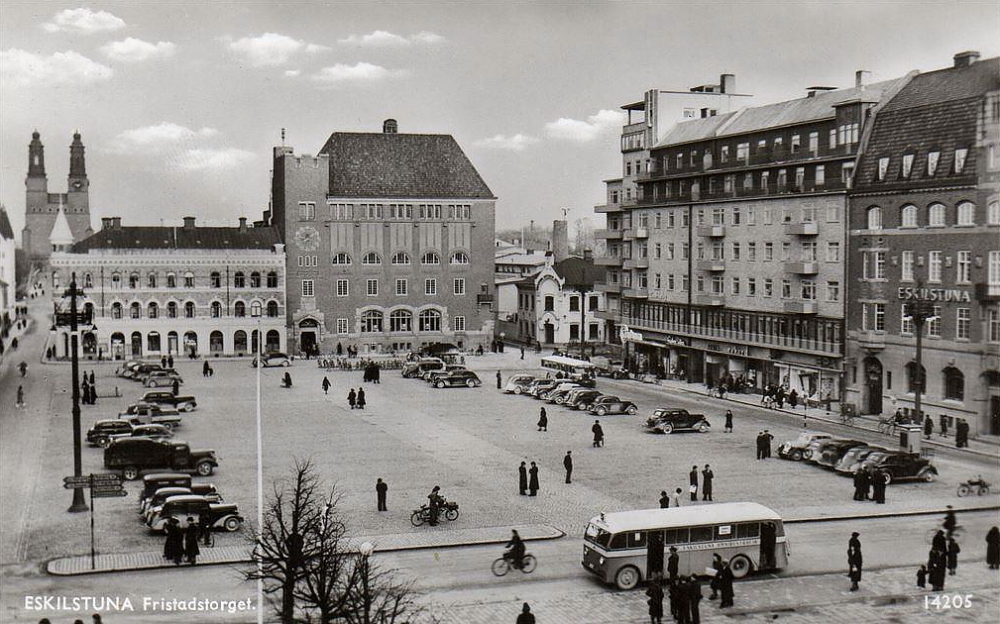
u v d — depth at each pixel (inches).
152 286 4350.4
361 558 1163.9
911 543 1579.7
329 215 4623.5
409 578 1387.8
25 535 1582.2
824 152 3016.7
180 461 2009.1
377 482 1846.7
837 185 2928.2
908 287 2662.4
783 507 1782.7
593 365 3762.3
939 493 1908.2
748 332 3376.0
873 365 2824.8
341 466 2121.1
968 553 1533.0
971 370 2454.5
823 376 3038.9
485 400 3189.0
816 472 2094.0
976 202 2447.1
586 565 1398.9
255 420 2719.0
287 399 3152.1
